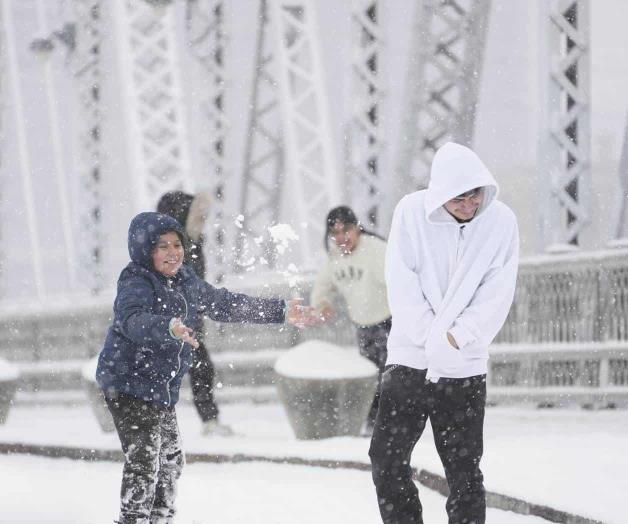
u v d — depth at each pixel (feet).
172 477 49.44
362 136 131.34
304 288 126.82
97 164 173.37
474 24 128.98
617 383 106.22
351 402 84.07
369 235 84.79
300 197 148.05
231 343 138.92
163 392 47.42
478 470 43.24
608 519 45.83
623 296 106.32
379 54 131.13
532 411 107.24
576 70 110.01
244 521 56.18
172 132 156.04
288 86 150.71
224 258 152.66
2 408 107.86
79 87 175.42
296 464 71.72
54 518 58.59
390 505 43.24
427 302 42.73
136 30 157.07
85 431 102.78
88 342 158.30
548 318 111.45
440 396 42.65
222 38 161.79
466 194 41.88
